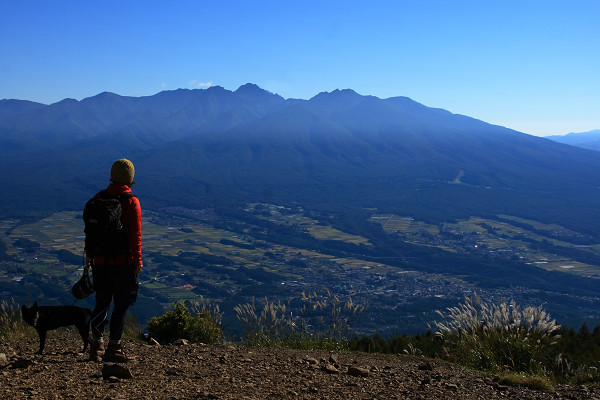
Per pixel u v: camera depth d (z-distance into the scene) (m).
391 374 6.80
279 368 6.50
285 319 9.97
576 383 7.54
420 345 9.87
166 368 5.95
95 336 5.96
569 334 10.33
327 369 6.53
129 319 9.91
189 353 7.18
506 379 6.64
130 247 5.55
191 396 4.73
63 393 4.52
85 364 5.77
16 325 8.73
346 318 10.12
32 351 6.79
